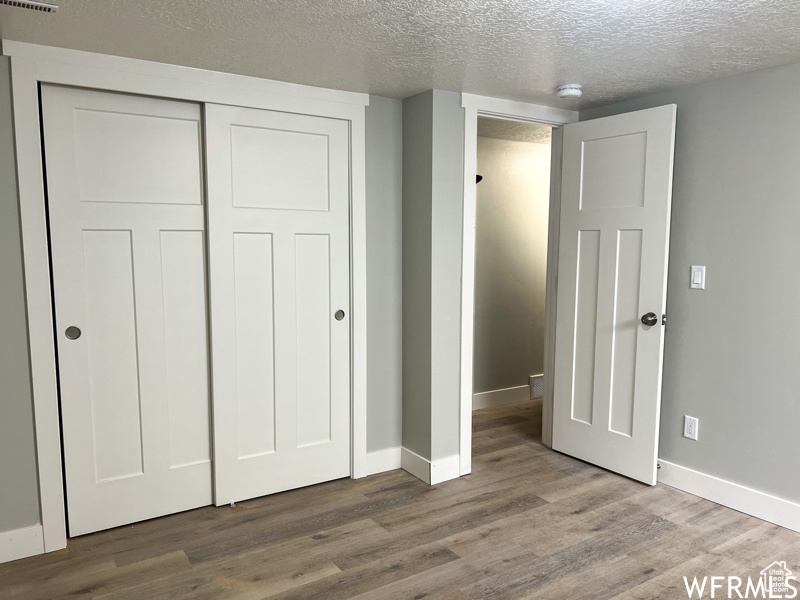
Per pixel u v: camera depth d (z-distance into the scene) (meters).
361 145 3.03
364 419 3.19
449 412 3.15
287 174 2.87
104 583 2.20
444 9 1.89
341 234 3.05
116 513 2.61
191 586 2.18
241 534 2.57
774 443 2.63
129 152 2.51
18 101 2.21
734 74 2.68
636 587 2.16
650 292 2.95
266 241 2.85
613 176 3.09
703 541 2.49
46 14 1.93
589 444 3.33
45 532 2.40
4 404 2.29
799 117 2.48
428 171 2.99
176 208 2.64
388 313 3.23
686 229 2.93
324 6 1.87
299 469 3.04
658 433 3.02
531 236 4.73
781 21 1.99
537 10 1.90
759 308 2.66
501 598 2.10
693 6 1.86
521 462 3.42
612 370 3.16
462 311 3.14
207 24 2.03
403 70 2.61
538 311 4.86
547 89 2.95
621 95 3.09
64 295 2.42
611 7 1.87
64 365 2.44
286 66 2.54
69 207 2.40
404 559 2.37
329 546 2.47
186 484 2.77
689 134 2.89
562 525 2.64
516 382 4.79
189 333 2.72
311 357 3.03
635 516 2.72
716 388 2.84
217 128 2.66
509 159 4.52
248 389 2.86
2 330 2.27
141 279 2.58
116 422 2.57
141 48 2.30
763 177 2.62
